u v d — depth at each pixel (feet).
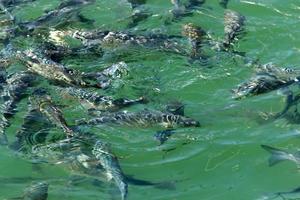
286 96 46.91
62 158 41.68
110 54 51.37
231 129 44.11
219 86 48.37
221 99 47.19
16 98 47.03
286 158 41.75
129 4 59.06
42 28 55.16
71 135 43.50
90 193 38.91
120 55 51.26
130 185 39.78
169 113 44.14
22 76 48.67
